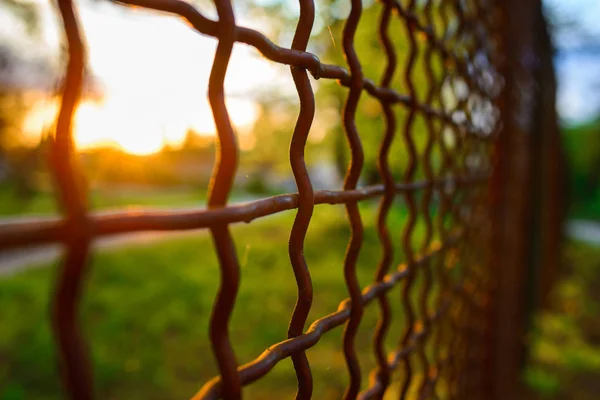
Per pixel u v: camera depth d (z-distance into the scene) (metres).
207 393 0.47
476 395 1.95
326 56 3.55
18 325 4.81
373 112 3.87
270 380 3.50
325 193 0.69
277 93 5.85
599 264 8.20
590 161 21.30
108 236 0.35
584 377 3.60
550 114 4.38
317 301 4.68
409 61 1.02
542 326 4.38
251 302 5.26
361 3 0.75
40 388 3.60
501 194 2.17
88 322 4.84
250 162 7.53
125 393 3.49
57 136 0.33
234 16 0.48
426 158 1.15
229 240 0.47
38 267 7.14
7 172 10.01
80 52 0.34
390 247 0.93
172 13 0.44
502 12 2.09
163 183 22.09
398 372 2.29
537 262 3.72
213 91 0.48
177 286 6.16
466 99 1.46
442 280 1.32
